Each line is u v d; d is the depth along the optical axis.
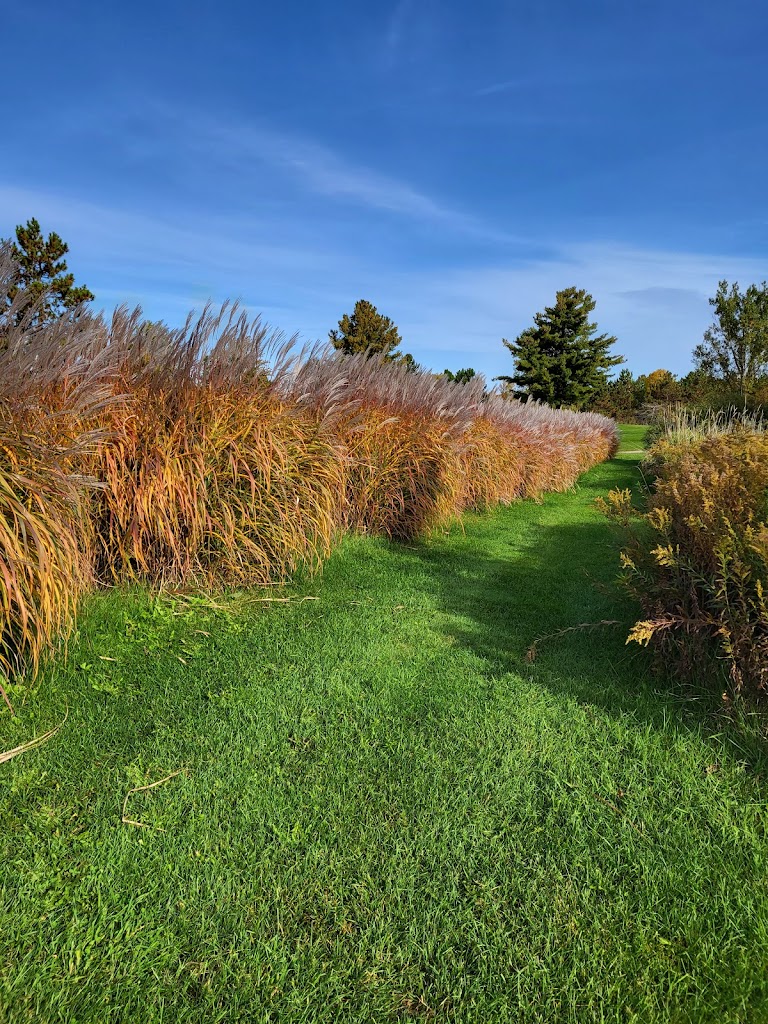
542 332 45.88
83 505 3.23
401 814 2.13
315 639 3.62
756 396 15.77
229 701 2.83
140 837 1.96
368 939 1.65
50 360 3.16
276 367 4.80
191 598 3.89
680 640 3.08
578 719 2.77
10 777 2.20
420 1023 1.45
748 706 2.62
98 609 3.47
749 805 2.15
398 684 3.11
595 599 4.79
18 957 1.54
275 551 4.33
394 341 38.28
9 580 2.44
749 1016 1.47
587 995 1.51
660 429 17.48
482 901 1.78
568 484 12.95
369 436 6.08
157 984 1.50
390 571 5.25
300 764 2.40
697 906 1.77
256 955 1.58
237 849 1.93
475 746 2.55
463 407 8.09
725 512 2.99
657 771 2.37
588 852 1.96
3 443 2.70
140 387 4.01
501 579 5.34
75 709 2.66
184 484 3.80
